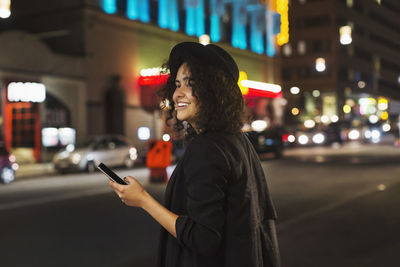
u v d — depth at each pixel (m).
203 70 1.78
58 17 28.36
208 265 1.68
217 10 39.59
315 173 15.71
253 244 1.71
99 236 7.00
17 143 25.12
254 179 1.81
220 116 1.76
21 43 23.55
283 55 66.69
